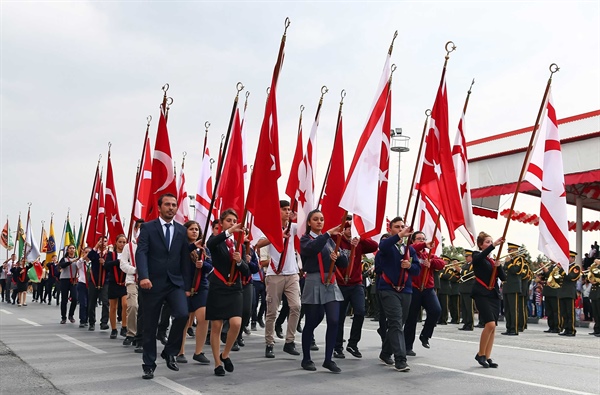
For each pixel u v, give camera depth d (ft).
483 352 31.83
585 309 71.77
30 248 92.79
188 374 28.30
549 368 31.86
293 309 35.53
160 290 27.02
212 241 27.71
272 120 31.42
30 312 73.31
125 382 26.02
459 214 36.58
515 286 55.57
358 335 35.35
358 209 31.14
